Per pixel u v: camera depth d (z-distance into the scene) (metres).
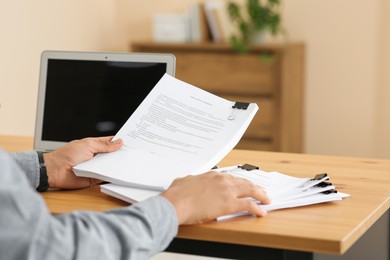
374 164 2.06
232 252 1.51
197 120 1.75
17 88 4.02
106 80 2.06
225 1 5.24
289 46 4.84
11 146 2.37
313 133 5.18
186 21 5.15
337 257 1.97
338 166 2.02
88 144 1.77
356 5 4.96
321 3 5.05
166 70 2.00
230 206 1.44
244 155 2.20
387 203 1.64
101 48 5.11
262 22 4.88
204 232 1.42
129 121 1.81
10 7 3.93
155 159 1.69
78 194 1.72
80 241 1.17
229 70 4.93
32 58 4.16
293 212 1.52
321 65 5.10
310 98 5.16
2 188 1.10
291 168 1.99
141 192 1.58
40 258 1.12
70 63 2.10
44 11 4.27
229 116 1.73
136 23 5.43
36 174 1.72
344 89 5.06
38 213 1.12
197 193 1.43
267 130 4.88
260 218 1.48
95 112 2.06
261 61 4.83
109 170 1.67
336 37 5.04
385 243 2.13
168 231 1.33
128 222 1.26
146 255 1.28
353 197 1.66
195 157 1.66
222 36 5.14
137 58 2.04
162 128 1.76
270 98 4.85
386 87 4.95
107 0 5.20
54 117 2.10
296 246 1.36
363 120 5.03
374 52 4.95
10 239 1.10
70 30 4.61
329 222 1.45
